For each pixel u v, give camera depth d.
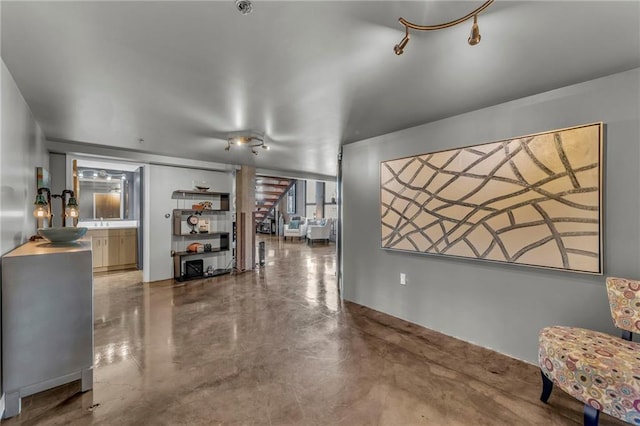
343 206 4.05
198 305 3.77
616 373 1.47
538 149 2.26
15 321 1.77
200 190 5.39
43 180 3.09
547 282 2.27
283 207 13.70
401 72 1.93
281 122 2.99
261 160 5.33
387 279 3.45
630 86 1.92
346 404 1.84
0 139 1.76
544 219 2.23
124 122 2.99
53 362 1.87
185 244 5.43
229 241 5.93
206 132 3.36
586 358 1.58
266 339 2.78
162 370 2.23
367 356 2.46
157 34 1.51
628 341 1.77
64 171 4.14
